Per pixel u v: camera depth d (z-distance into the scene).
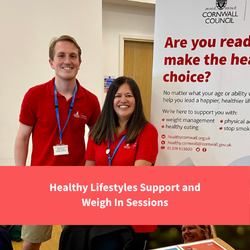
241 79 1.24
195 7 1.19
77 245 0.92
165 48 1.25
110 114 1.21
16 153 1.46
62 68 1.34
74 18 2.21
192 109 1.30
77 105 1.44
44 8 2.11
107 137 1.23
